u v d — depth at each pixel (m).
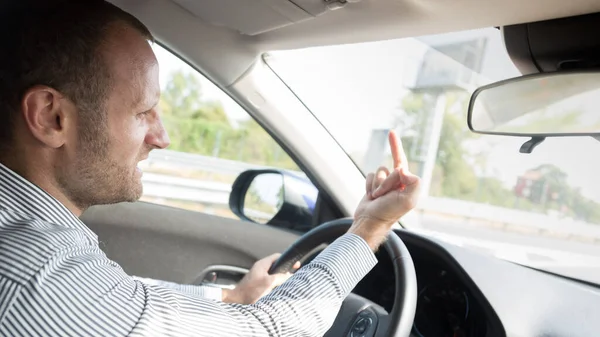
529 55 1.65
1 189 1.07
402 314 1.44
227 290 1.87
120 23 1.15
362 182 2.55
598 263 2.15
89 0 1.14
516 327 1.63
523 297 1.69
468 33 1.79
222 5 1.85
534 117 1.62
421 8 1.58
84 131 1.11
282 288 1.34
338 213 2.58
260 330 1.21
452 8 1.53
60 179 1.13
